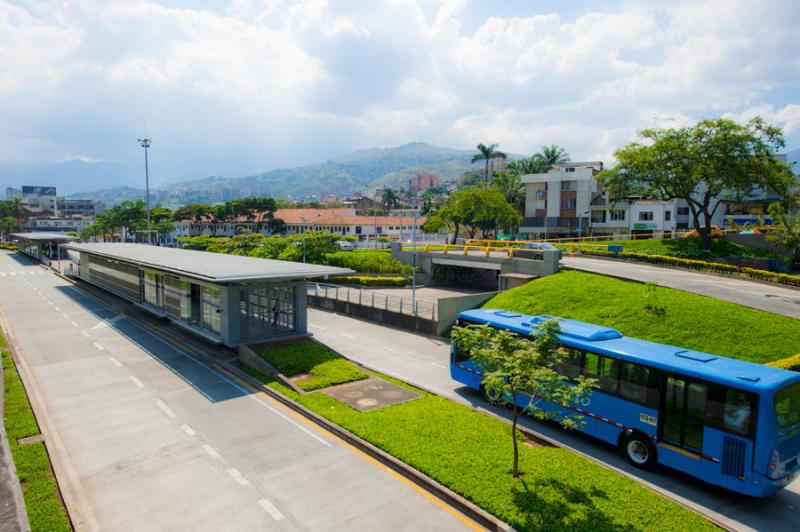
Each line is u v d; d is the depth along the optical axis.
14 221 127.50
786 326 21.25
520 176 80.19
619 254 46.28
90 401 17.52
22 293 44.34
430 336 29.31
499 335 12.16
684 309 23.95
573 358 15.16
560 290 30.36
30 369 21.36
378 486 11.88
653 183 50.12
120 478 12.18
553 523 9.83
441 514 10.73
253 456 13.39
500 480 11.52
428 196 131.12
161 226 97.19
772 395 10.98
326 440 14.41
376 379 19.78
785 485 11.25
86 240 103.69
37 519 10.04
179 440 14.37
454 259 45.03
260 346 22.19
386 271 48.88
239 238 68.38
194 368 21.59
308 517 10.60
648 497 10.89
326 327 31.59
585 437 15.16
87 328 29.86
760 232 53.03
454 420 15.23
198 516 10.62
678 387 12.50
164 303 29.72
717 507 11.51
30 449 13.16
